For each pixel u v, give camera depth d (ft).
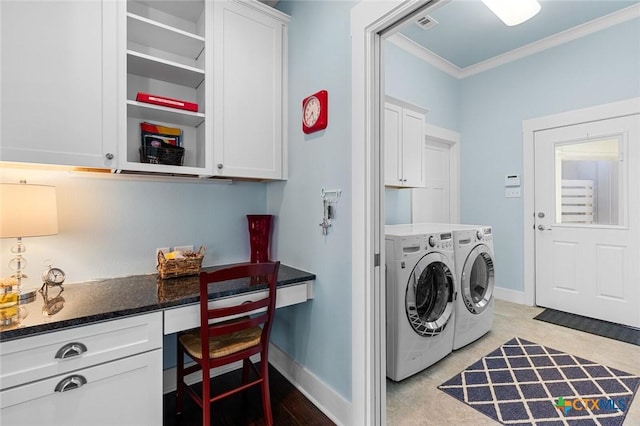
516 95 11.66
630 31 9.21
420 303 7.63
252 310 5.04
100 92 4.91
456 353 8.07
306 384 6.37
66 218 5.51
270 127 6.70
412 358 6.88
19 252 4.81
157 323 4.45
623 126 9.41
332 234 5.73
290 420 5.67
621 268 9.61
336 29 5.62
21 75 4.32
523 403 6.09
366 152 4.99
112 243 5.96
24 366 3.54
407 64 10.87
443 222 12.94
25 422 3.57
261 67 6.57
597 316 10.07
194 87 6.75
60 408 3.76
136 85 6.16
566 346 8.38
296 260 6.72
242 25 6.34
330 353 5.79
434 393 6.44
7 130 4.22
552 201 10.95
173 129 6.41
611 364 7.45
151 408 4.40
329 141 5.78
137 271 6.21
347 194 5.40
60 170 5.45
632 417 5.65
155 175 6.21
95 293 4.92
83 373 3.88
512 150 11.82
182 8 6.24
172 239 6.63
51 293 4.91
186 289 5.16
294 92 6.76
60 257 5.46
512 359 7.75
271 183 7.65
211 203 7.13
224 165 6.12
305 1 6.41
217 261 7.23
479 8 8.80
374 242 5.06
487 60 12.13
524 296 11.59
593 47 9.88
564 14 9.25
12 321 3.69
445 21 9.46
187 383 6.73
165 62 5.57
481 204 12.71
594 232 10.11
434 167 12.63
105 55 4.95
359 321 5.11
